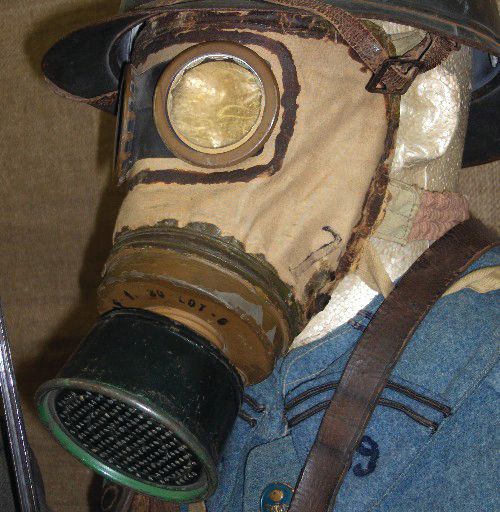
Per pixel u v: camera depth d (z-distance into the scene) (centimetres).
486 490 70
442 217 81
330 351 81
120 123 78
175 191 72
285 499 77
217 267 68
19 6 180
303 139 72
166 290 69
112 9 166
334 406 73
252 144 70
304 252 73
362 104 74
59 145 179
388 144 75
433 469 73
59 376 68
